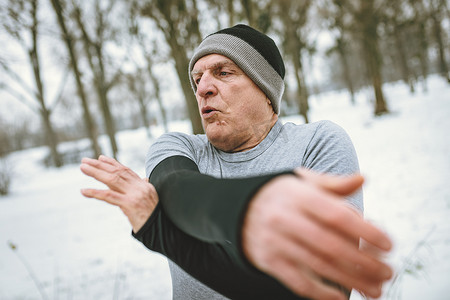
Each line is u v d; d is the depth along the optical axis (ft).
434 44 88.69
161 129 123.13
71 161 77.20
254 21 29.86
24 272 14.66
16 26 20.12
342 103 111.75
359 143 37.45
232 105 3.07
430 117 44.80
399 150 28.22
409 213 13.24
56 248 17.93
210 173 3.18
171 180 1.82
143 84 86.94
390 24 66.85
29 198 41.65
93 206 28.84
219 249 1.92
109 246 16.94
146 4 32.24
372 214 13.99
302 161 2.92
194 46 32.12
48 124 69.05
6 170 49.52
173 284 3.28
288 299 1.83
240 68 3.12
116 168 1.90
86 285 12.14
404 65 90.58
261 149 3.09
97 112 109.70
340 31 68.85
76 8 40.70
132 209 1.81
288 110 78.13
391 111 57.77
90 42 44.62
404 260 8.77
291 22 54.03
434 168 19.74
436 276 7.70
